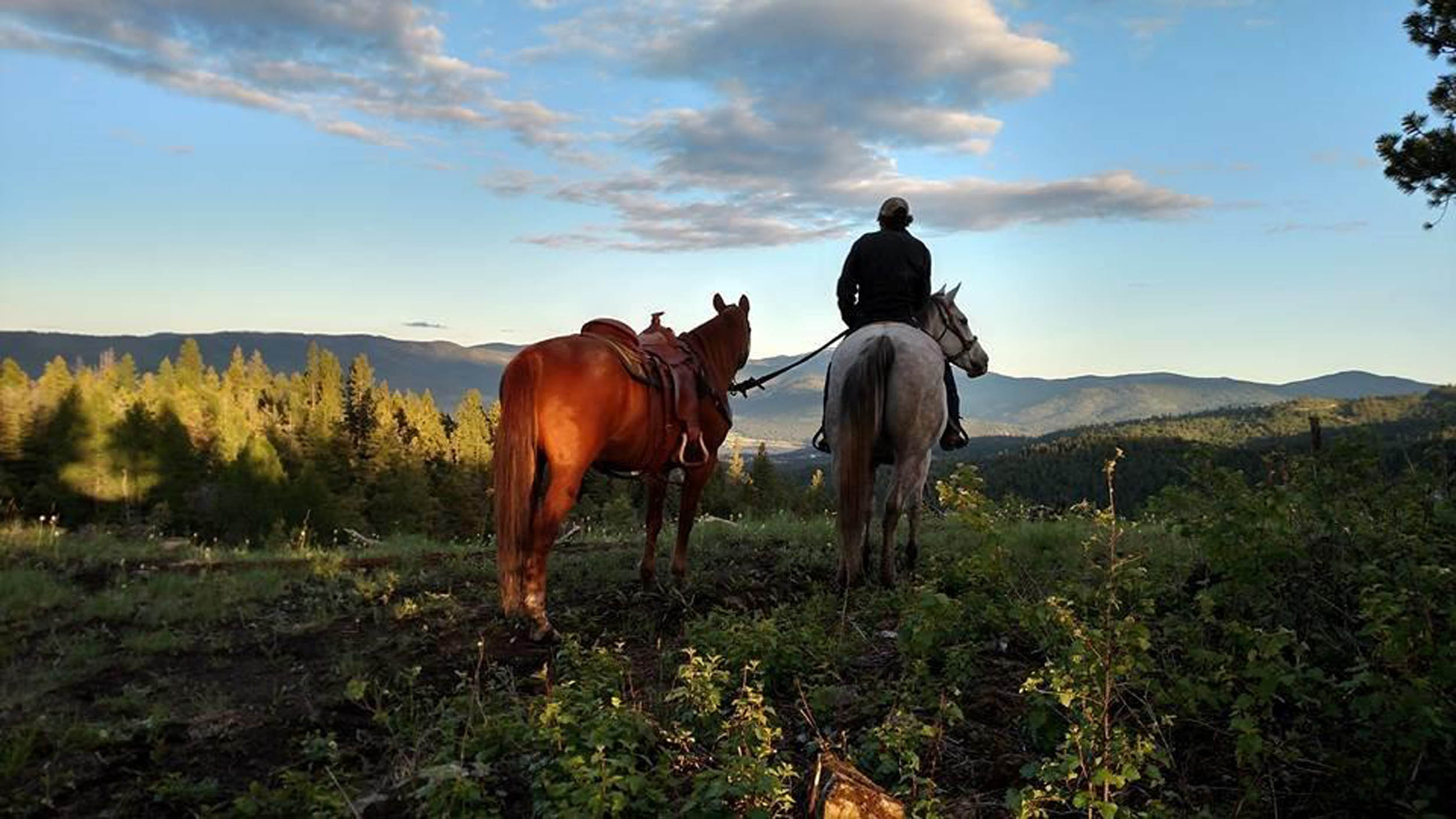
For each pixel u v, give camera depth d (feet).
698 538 38.32
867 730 15.08
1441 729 11.98
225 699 18.35
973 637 18.78
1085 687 12.90
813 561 30.60
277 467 200.13
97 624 24.57
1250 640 13.41
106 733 16.17
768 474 220.02
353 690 16.43
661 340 25.05
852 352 25.49
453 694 18.16
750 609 24.23
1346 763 12.42
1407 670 12.42
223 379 478.59
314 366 479.00
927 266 28.63
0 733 16.31
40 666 20.97
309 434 280.31
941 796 13.26
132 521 168.45
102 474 183.93
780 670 17.70
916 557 27.43
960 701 16.20
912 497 26.37
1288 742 13.33
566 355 21.21
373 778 14.67
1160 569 21.03
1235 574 16.07
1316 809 12.66
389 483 220.64
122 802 14.03
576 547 37.01
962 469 19.19
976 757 14.56
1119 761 12.03
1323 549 17.21
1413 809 11.57
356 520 184.65
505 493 20.15
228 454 230.07
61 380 305.73
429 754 15.02
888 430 25.17
